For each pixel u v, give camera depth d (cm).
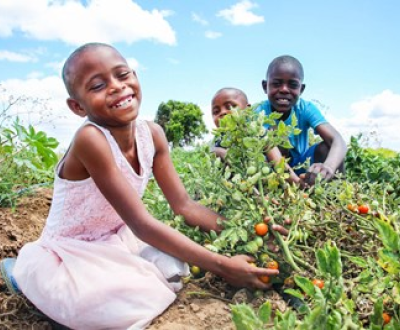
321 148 421
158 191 339
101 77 228
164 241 231
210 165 273
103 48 232
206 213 271
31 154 464
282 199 261
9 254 301
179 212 271
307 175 329
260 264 246
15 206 367
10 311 238
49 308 226
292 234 246
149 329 213
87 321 220
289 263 234
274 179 261
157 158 269
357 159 466
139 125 256
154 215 302
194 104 2897
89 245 234
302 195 268
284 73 411
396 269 158
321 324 150
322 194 285
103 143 228
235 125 262
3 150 434
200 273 266
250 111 266
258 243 236
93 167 229
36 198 390
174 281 238
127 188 231
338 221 266
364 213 265
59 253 233
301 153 431
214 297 239
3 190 390
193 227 271
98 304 218
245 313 142
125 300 219
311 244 271
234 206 270
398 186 402
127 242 252
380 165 467
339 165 404
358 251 256
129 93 232
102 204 245
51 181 461
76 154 232
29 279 231
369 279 199
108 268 227
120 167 240
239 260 232
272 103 426
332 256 154
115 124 237
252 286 232
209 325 213
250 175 262
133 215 231
